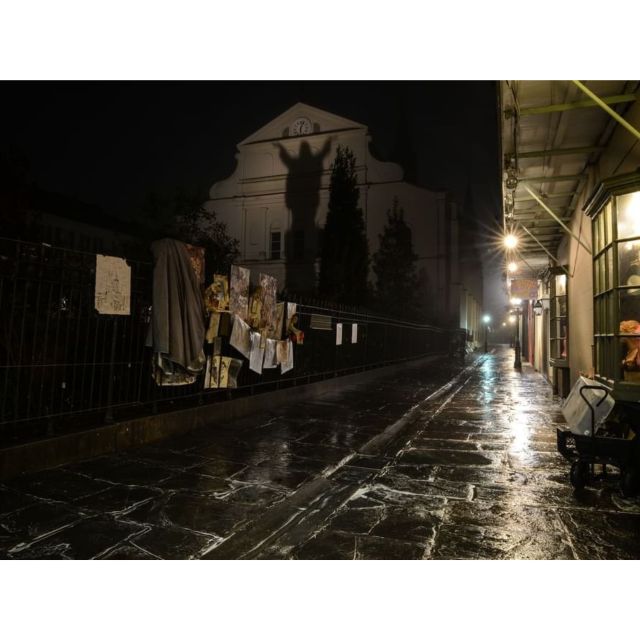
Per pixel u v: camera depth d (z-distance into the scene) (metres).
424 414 9.91
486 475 5.68
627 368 6.00
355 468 5.94
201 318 7.54
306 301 12.34
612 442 4.91
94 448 5.97
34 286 6.62
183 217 11.57
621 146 6.80
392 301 25.58
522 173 8.93
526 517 4.38
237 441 7.07
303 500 4.78
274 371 11.17
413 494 5.02
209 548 3.66
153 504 4.50
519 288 16.72
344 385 14.09
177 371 7.23
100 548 3.58
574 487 5.15
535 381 16.56
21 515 4.14
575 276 10.86
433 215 33.34
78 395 7.27
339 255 20.52
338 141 35.06
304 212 35.44
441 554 3.65
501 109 6.46
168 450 6.42
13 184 7.38
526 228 12.05
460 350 28.72
